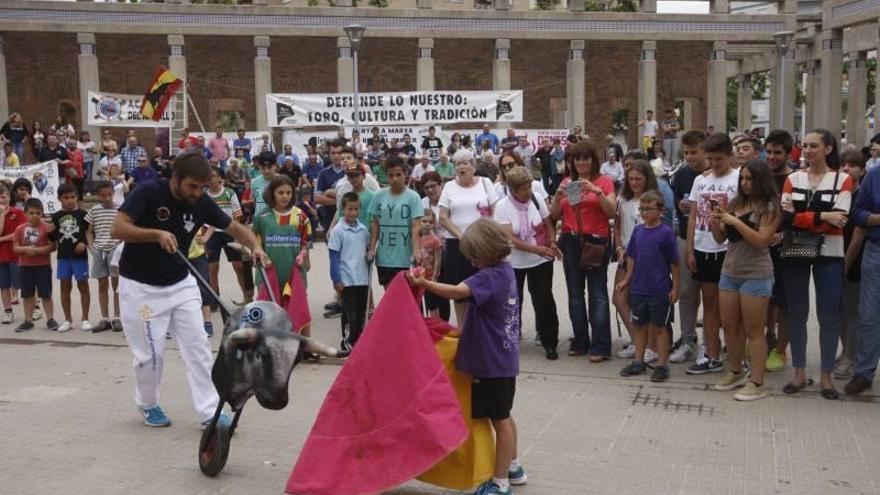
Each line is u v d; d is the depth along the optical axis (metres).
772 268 7.43
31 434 6.64
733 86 53.44
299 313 9.01
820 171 7.42
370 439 4.91
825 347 7.52
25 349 9.87
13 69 28.17
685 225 8.78
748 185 7.25
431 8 28.58
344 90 28.48
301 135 24.77
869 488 5.49
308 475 4.91
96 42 27.89
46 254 10.89
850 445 6.30
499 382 5.08
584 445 6.31
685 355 8.89
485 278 5.03
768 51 32.28
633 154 8.92
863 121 30.94
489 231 5.04
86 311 10.98
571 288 9.12
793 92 30.59
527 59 31.00
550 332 9.04
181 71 27.52
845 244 8.12
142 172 20.97
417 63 29.14
